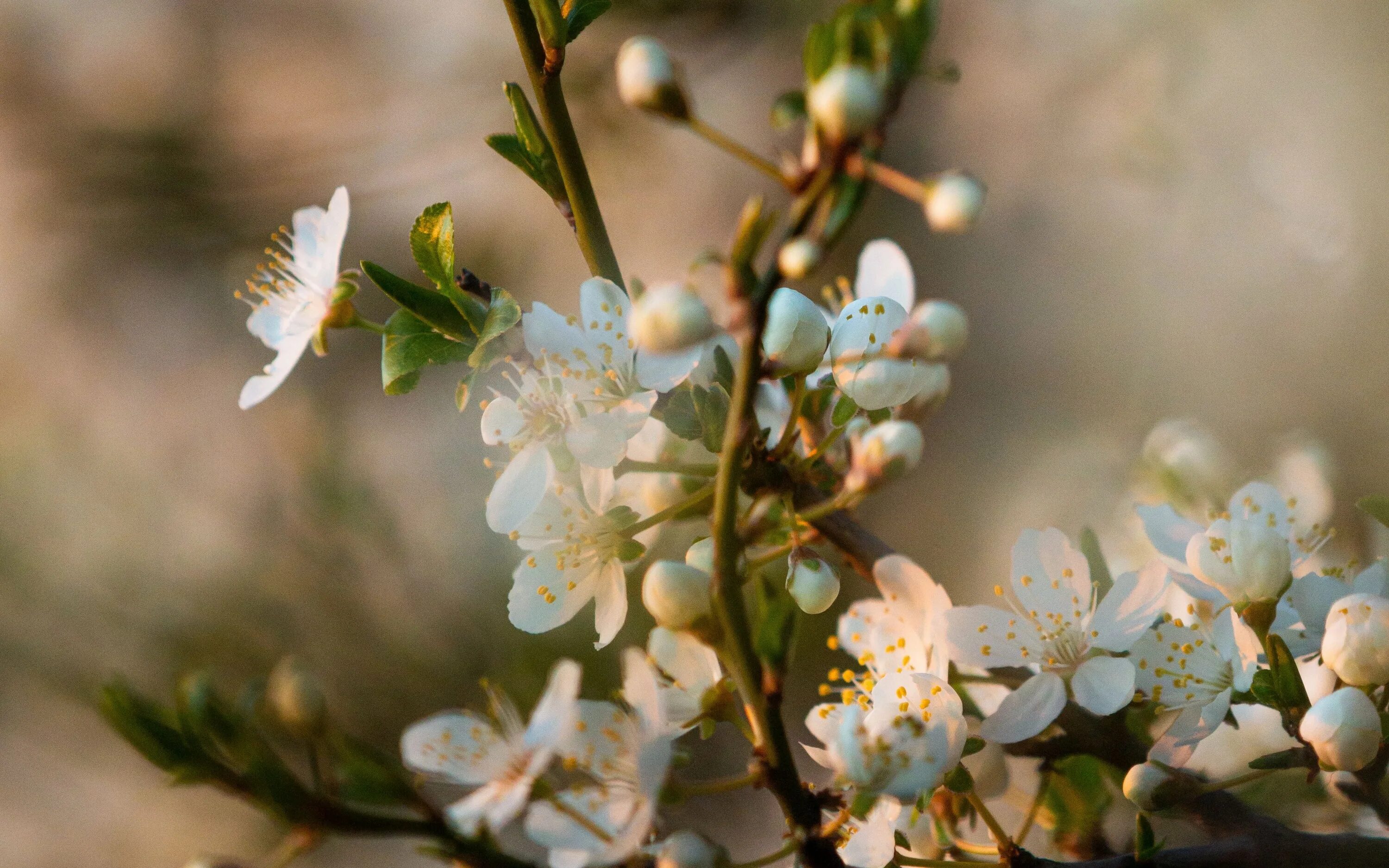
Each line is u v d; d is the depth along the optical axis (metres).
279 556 0.66
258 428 0.91
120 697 0.37
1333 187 0.67
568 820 0.38
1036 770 0.44
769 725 0.38
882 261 0.43
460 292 0.41
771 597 0.39
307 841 0.37
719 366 0.40
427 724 0.39
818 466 0.41
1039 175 0.89
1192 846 0.41
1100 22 0.83
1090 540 0.42
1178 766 0.40
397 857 0.73
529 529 0.41
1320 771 0.40
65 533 0.77
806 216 0.37
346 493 0.67
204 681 0.38
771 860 0.38
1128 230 0.81
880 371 0.41
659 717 0.38
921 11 0.38
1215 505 0.50
